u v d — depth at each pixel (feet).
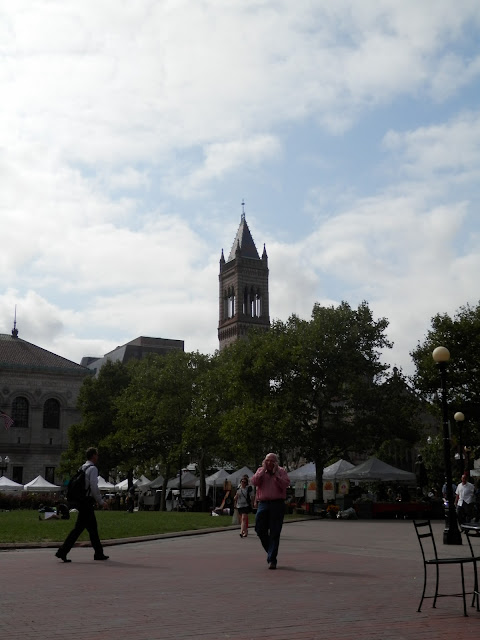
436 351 80.28
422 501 155.74
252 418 178.19
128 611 32.53
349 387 188.03
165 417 220.02
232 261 572.51
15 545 64.34
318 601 35.73
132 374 256.32
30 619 30.40
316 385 185.88
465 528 36.70
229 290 577.84
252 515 142.61
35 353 315.58
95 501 54.34
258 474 51.75
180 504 204.44
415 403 192.65
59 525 93.50
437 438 282.56
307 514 162.81
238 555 60.29
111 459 250.57
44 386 304.09
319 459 181.16
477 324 181.88
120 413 231.71
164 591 38.68
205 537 83.61
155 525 98.32
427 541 79.05
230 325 563.07
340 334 188.65
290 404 180.55
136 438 217.56
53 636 27.04
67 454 253.65
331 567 51.16
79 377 310.45
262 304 570.05
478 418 179.52
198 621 30.27
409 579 44.50
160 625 29.35
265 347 187.62
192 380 230.07
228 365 219.00
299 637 27.20
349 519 143.23
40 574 45.55
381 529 104.37
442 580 44.16
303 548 68.54
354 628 29.01
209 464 250.37
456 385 180.34
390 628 29.17
